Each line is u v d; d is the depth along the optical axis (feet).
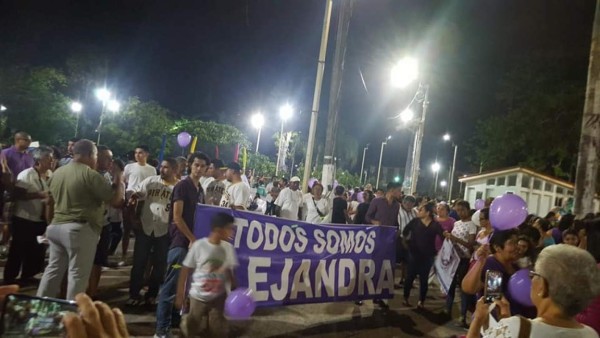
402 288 34.42
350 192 60.03
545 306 7.55
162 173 21.81
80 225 16.17
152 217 21.57
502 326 7.65
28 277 23.30
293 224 22.11
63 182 16.30
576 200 39.06
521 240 15.08
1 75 110.22
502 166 108.58
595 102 38.60
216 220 15.85
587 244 18.06
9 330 4.62
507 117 104.94
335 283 23.59
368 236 24.97
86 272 16.53
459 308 30.04
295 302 22.12
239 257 20.40
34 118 111.65
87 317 4.32
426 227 28.17
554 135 98.12
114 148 112.57
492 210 15.58
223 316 15.87
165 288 17.78
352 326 23.45
